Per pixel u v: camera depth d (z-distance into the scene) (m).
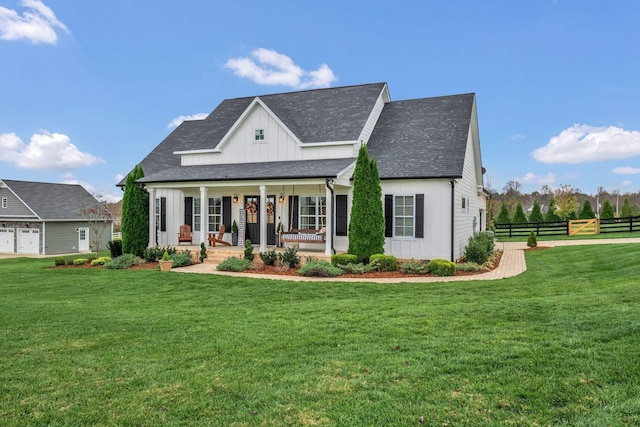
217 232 18.42
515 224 31.77
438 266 12.51
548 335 5.33
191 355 5.25
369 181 13.91
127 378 4.52
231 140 18.27
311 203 16.67
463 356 4.73
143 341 6.00
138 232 17.50
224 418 3.55
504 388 3.86
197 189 18.83
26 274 15.07
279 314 7.58
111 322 7.25
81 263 18.06
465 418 3.36
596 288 8.61
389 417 3.44
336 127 17.14
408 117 18.23
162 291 10.90
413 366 4.52
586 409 3.41
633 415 3.28
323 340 5.71
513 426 3.21
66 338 6.24
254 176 14.91
